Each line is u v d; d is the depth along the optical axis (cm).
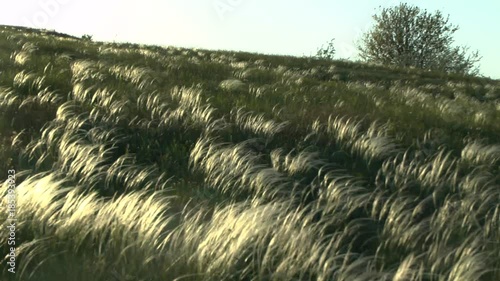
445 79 2989
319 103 1230
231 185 707
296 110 1082
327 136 927
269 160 807
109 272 427
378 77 2655
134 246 453
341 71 2680
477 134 1047
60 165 704
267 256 447
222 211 495
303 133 937
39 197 510
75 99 1019
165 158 790
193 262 442
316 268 451
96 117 902
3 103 915
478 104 1694
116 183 679
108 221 474
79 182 646
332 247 482
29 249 453
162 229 514
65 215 499
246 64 2158
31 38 2386
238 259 446
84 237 460
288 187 691
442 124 1117
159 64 1750
